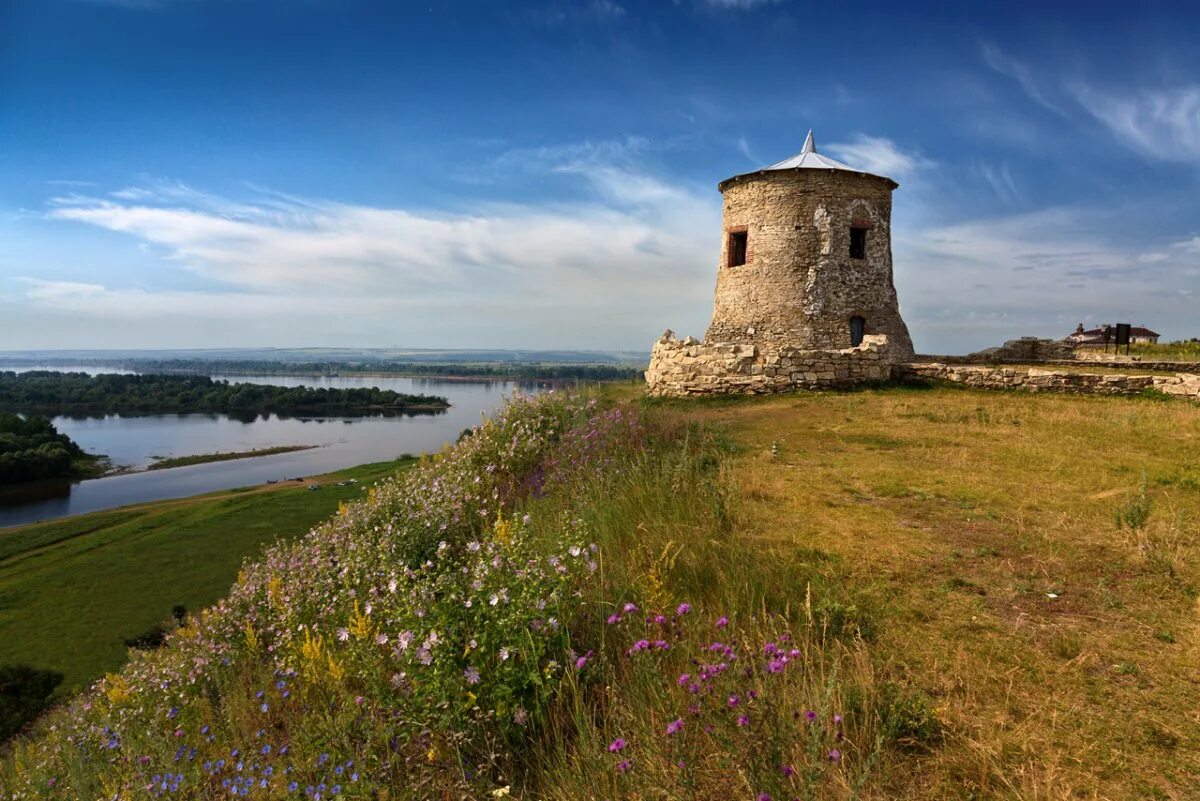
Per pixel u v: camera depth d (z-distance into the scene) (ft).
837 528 21.84
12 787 19.25
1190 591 16.84
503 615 13.60
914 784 10.37
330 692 15.19
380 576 20.94
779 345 69.92
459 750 11.60
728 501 23.07
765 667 11.08
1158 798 9.94
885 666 13.39
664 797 9.78
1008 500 25.17
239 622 25.11
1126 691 12.69
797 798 8.96
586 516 21.54
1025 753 10.94
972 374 57.72
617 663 13.83
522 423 38.58
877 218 73.26
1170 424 39.52
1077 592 17.03
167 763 14.80
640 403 58.75
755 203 72.84
